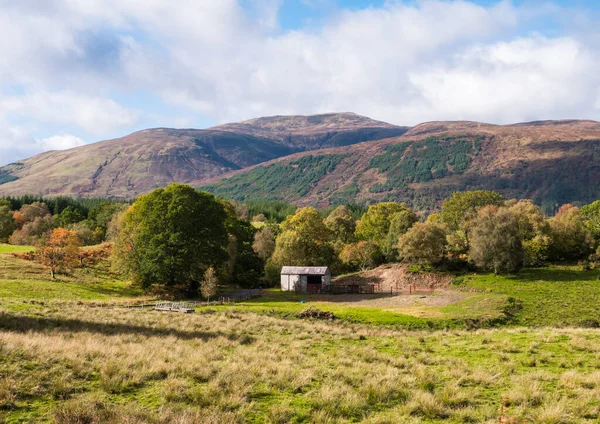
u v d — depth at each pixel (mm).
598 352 23766
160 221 75062
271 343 27672
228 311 49719
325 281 87500
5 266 75938
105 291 71250
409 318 49656
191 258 75188
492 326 47875
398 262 106625
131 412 13344
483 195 120312
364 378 18531
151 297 70438
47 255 75875
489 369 20703
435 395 16328
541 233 97375
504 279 82500
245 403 14945
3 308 36000
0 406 13633
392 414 14461
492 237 85625
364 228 125188
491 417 14297
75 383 16266
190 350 22938
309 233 110500
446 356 23953
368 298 74000
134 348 22250
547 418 13789
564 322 49750
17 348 19312
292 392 16656
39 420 12891
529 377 18766
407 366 21344
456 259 93750
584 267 88125
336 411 14570
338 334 33688
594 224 111000
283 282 89438
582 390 16594
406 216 109812
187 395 15461
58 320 31469
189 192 80000
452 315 51594
